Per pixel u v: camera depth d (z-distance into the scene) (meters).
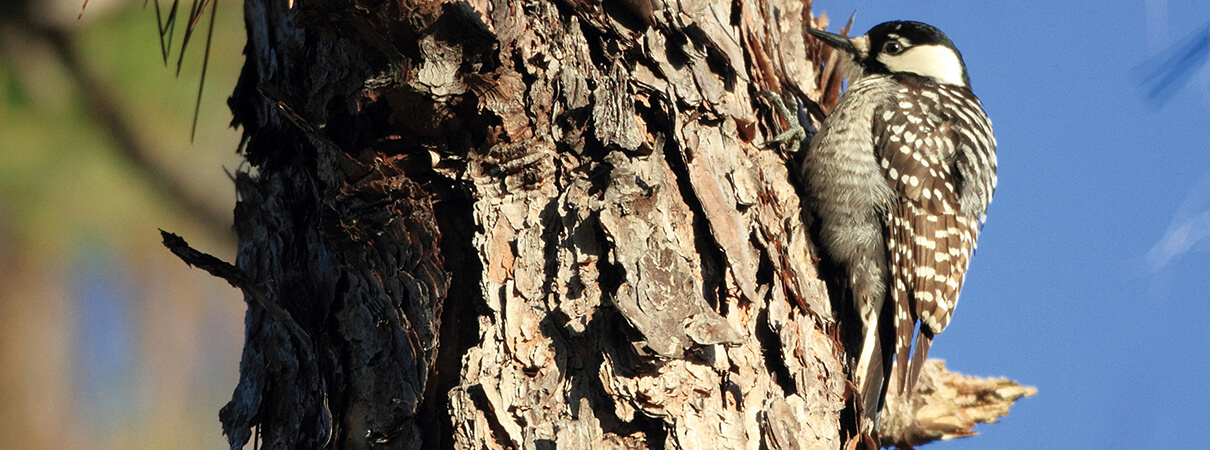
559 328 2.93
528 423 2.87
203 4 2.93
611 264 2.92
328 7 2.83
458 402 2.90
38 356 4.42
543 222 3.04
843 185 4.20
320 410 3.16
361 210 3.04
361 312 3.08
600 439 2.86
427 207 3.04
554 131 3.10
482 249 3.01
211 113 4.60
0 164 4.32
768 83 3.83
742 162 3.37
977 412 4.33
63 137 4.39
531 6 3.11
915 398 4.26
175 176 4.62
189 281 4.89
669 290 2.88
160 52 4.43
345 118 3.18
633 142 3.08
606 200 2.97
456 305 3.02
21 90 4.27
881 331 4.38
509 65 3.04
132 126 4.45
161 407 4.69
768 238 3.29
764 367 3.13
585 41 3.18
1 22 4.15
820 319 3.37
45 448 4.38
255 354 3.42
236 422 3.34
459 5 2.85
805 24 4.78
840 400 3.27
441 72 2.95
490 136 3.07
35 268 4.42
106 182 4.52
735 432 2.94
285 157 3.46
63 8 4.23
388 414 2.96
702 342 2.83
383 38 2.89
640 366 2.83
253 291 3.19
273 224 3.44
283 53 3.42
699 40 3.32
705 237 3.16
